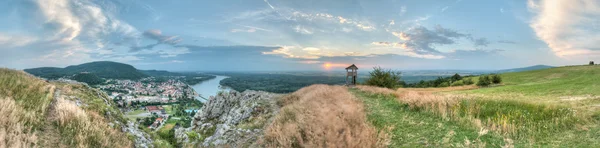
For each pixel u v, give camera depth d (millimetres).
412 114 11195
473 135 7660
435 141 7469
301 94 21391
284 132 8906
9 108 8664
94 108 13453
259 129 12320
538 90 31125
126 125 13633
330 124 8234
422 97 13492
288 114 12961
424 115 10750
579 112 8984
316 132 7797
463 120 9133
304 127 8883
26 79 15578
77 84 18469
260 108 18781
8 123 7746
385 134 7992
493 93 34188
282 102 19844
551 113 9406
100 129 9914
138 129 14219
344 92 20578
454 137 7633
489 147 6766
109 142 9352
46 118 9844
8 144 6863
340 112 10125
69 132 8922
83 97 15195
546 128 7809
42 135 8328
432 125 9070
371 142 7070
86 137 8734
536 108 10281
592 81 33156
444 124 9039
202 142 13727
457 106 11305
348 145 6668
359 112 10828
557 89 29359
